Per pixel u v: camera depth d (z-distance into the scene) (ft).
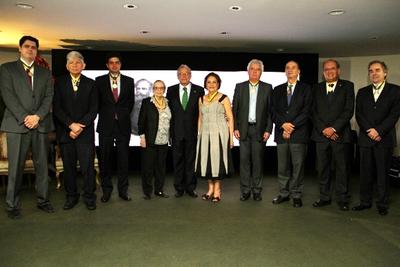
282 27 15.51
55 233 10.51
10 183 11.76
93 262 8.60
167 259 8.80
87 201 13.05
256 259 8.84
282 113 13.47
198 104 14.24
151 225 11.28
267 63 21.65
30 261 8.63
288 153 13.66
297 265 8.52
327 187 13.60
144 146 14.32
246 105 13.76
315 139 13.41
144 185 14.53
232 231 10.78
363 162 12.99
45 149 12.34
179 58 21.33
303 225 11.37
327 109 13.11
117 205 13.53
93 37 18.01
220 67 21.48
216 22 14.70
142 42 19.15
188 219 11.90
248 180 14.30
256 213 12.61
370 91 12.86
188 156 14.47
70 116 12.57
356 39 18.04
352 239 10.20
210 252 9.23
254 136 13.85
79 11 13.24
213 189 14.55
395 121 12.34
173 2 11.94
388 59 23.08
